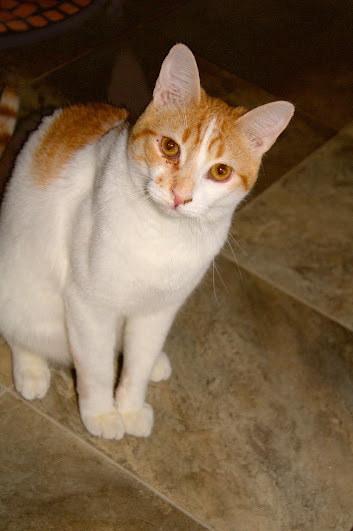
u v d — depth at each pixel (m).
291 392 0.92
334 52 1.42
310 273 1.05
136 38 1.31
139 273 0.74
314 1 1.55
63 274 0.79
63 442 0.85
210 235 0.74
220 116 0.71
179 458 0.86
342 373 0.95
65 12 1.32
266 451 0.87
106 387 0.84
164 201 0.70
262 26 1.44
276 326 0.98
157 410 0.89
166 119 0.71
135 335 0.82
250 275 1.03
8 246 0.81
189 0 1.44
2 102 0.93
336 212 1.13
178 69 0.71
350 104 1.31
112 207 0.72
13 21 1.27
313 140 1.22
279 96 1.29
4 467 0.82
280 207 1.12
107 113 0.82
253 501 0.83
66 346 0.86
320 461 0.87
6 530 0.78
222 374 0.93
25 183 0.80
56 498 0.81
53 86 1.17
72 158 0.78
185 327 0.96
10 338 0.86
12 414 0.86
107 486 0.82
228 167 0.72
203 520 0.81
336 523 0.83
